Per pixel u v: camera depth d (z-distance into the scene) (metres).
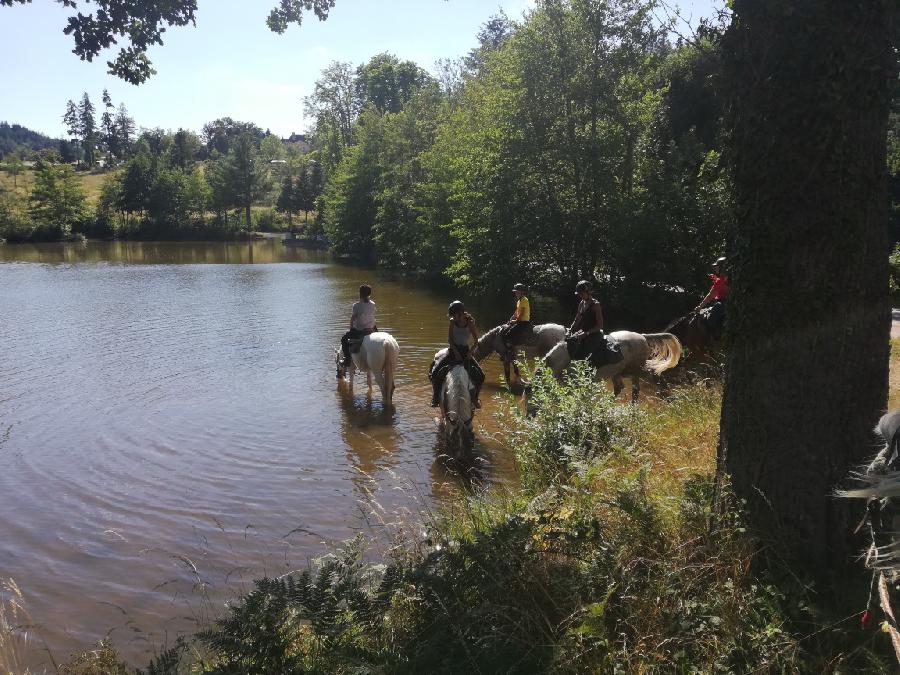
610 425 7.70
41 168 93.44
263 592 4.43
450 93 57.91
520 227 26.12
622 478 6.22
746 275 4.30
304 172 92.12
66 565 7.19
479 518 6.24
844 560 4.10
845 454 4.11
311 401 13.57
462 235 28.77
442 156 36.06
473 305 27.91
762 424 4.27
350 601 4.45
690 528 4.65
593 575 4.29
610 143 25.48
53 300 30.19
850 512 4.08
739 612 3.84
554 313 25.64
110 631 5.93
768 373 4.22
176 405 13.37
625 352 12.16
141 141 143.12
